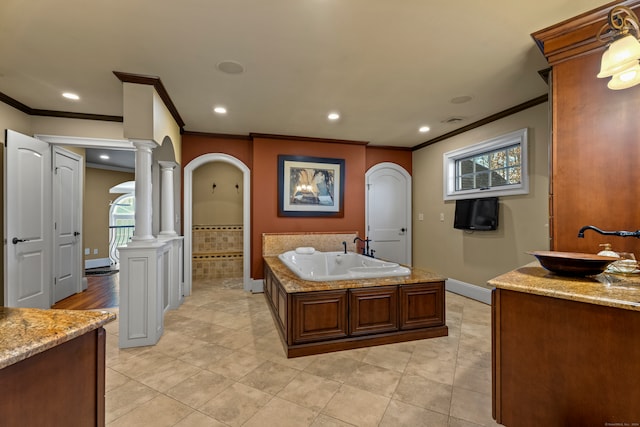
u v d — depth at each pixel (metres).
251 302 3.76
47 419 0.82
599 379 1.11
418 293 2.65
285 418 1.61
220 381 1.96
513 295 1.35
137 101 2.50
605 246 1.61
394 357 2.30
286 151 4.43
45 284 3.26
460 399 1.78
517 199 3.29
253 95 2.90
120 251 2.42
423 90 2.80
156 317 2.54
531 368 1.29
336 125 3.88
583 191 1.73
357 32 1.90
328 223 4.60
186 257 4.10
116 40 1.96
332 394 1.83
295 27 1.84
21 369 0.75
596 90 1.70
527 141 3.15
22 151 2.96
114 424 1.54
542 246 3.03
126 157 5.74
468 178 4.09
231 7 1.65
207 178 5.40
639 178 1.57
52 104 3.11
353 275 2.66
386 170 5.11
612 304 1.06
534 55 2.18
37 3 1.60
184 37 1.94
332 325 2.43
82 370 0.94
